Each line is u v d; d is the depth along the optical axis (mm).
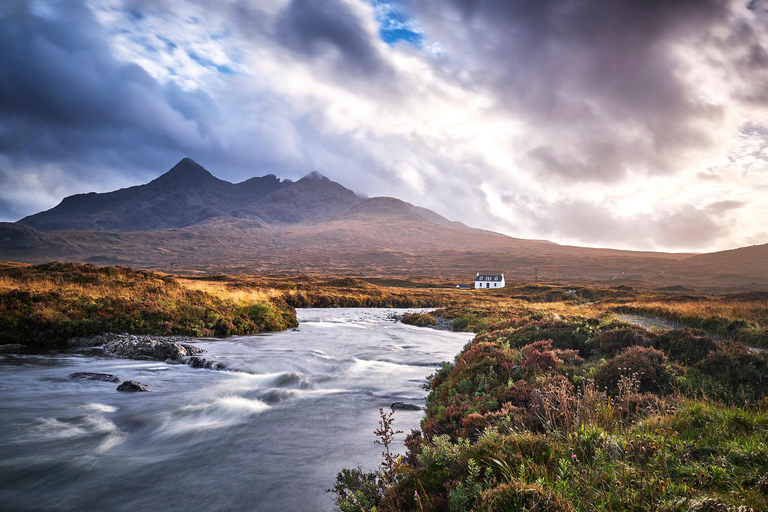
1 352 19781
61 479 7754
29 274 31234
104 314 25219
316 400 13266
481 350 13492
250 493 7141
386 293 87812
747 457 4586
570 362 11867
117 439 9828
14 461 8508
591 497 3818
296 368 18359
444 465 5270
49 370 16562
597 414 6402
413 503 4770
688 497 3707
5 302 23281
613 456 4762
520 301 71188
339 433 10164
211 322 28922
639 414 7254
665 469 4238
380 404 12836
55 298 25250
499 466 4598
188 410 12008
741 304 33812
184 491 7258
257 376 16734
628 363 10078
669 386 9391
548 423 6137
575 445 5195
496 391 9688
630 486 4035
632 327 14984
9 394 13172
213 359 19438
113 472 8047
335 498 6852
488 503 3842
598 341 14344
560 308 46688
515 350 13648
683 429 5957
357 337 30188
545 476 4254
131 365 18172
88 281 31875
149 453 8992
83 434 10078
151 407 12242
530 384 9453
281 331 32938
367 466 8047
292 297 68125
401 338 30156
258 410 12141
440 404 10297
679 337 12852
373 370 18281
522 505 3703
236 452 8984
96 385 14555
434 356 21969
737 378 9656
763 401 7707
